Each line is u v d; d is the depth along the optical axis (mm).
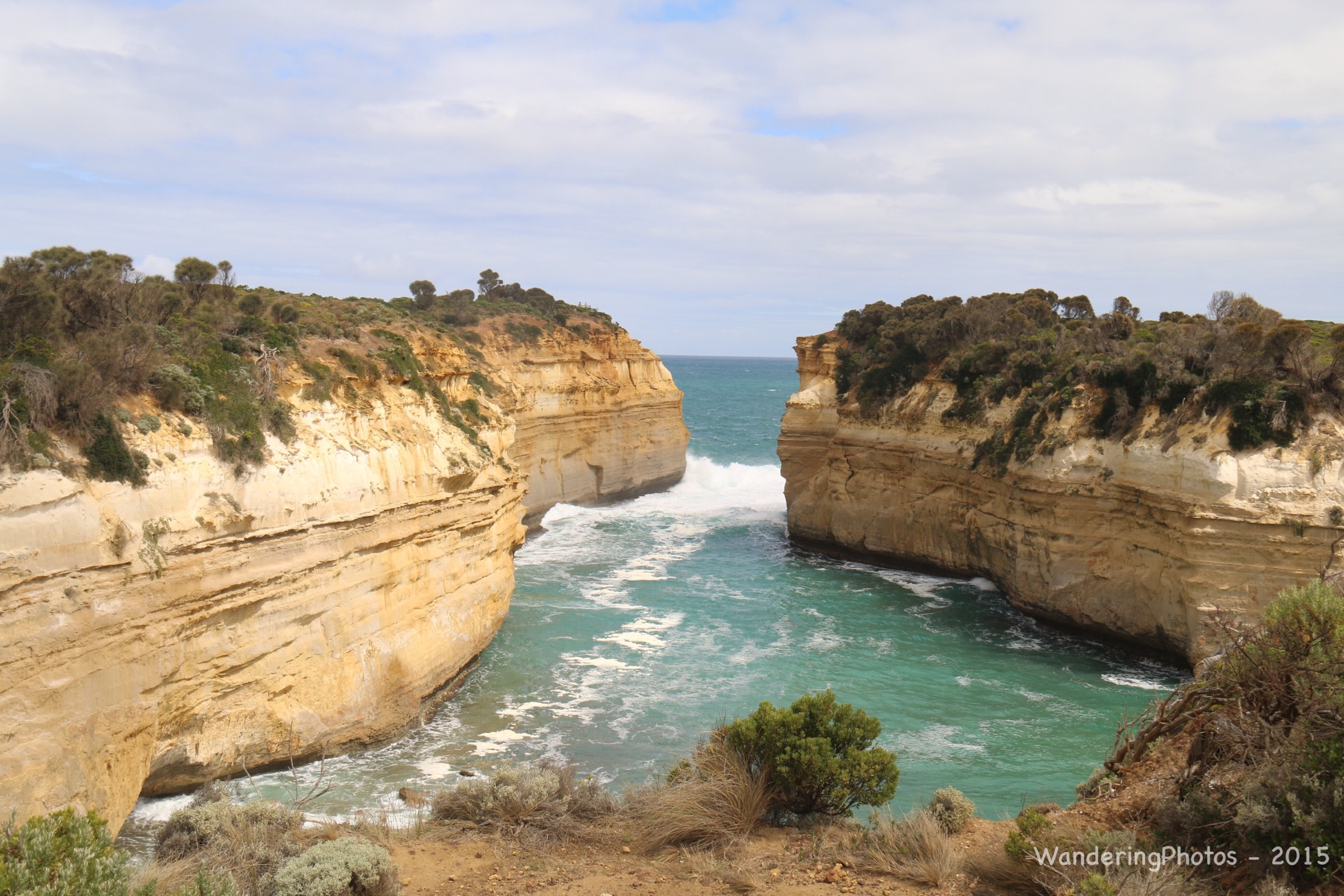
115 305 16172
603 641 27531
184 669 14492
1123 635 27844
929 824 10156
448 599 22125
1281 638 8938
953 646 28391
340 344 21125
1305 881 7191
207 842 11062
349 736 18047
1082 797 11383
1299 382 25531
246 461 15898
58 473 12391
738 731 12336
